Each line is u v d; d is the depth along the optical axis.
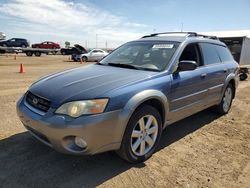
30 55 34.28
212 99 5.02
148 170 3.30
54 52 37.97
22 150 3.65
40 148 3.72
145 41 4.69
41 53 36.81
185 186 3.00
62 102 2.92
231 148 4.07
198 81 4.32
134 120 3.20
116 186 2.94
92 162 3.42
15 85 9.03
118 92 3.03
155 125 3.57
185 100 4.10
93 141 2.85
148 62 4.05
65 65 20.16
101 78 3.40
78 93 2.97
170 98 3.74
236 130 4.91
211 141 4.34
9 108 5.75
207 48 4.93
